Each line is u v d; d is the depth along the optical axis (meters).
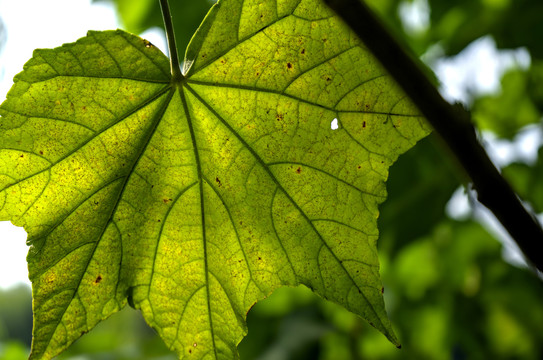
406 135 0.42
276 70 0.43
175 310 0.45
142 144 0.44
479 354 0.79
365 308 0.43
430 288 0.80
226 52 0.43
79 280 0.44
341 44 0.42
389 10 0.76
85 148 0.43
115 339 0.90
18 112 0.42
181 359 0.45
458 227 0.77
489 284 0.78
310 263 0.44
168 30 0.43
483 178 0.36
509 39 0.69
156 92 0.43
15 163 0.42
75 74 0.42
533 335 0.77
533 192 0.71
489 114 0.77
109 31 0.42
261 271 0.45
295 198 0.44
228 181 0.44
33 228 0.43
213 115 0.44
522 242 0.37
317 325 0.78
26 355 0.82
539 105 0.75
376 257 0.43
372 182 0.43
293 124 0.43
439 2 0.73
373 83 0.42
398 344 0.42
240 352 0.79
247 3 0.42
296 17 0.42
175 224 0.45
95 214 0.44
